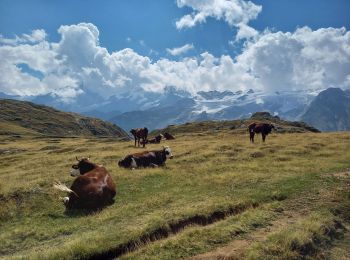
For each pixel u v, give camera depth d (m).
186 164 30.66
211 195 20.09
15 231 16.72
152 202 19.27
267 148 36.12
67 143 79.38
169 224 15.50
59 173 28.81
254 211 16.61
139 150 41.59
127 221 16.84
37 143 88.25
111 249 13.69
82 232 16.08
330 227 14.78
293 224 14.81
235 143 40.88
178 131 120.56
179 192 21.34
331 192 19.05
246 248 12.67
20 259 12.96
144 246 13.85
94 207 19.48
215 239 13.70
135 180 24.89
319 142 39.75
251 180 22.84
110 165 31.03
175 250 13.06
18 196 21.59
